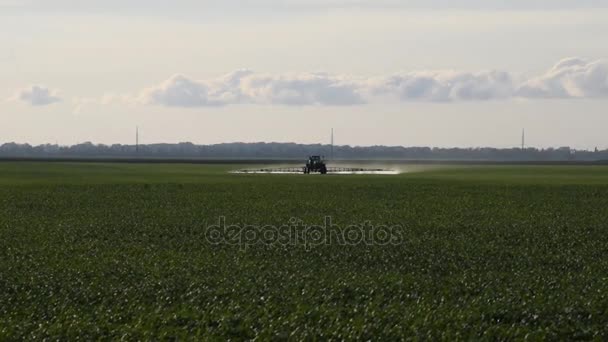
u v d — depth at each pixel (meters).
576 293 75.69
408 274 87.31
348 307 69.75
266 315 66.00
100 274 86.44
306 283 80.06
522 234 128.88
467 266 94.88
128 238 123.06
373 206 181.12
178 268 90.69
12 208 175.38
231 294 75.38
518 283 81.12
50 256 102.44
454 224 143.38
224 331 61.50
